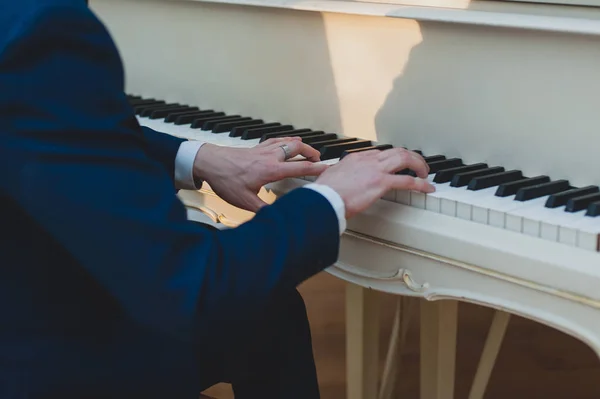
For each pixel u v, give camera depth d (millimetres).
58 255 1082
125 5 2090
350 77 1602
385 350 2545
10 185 979
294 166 1371
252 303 1056
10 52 956
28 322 1088
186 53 1960
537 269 1103
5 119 960
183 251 1037
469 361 2482
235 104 1861
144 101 2045
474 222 1190
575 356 2543
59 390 1104
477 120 1403
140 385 1154
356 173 1182
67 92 976
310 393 1422
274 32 1733
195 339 1060
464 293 1205
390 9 1479
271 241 1074
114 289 1021
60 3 982
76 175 967
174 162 1473
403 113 1520
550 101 1299
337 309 2889
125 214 980
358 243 1338
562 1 1288
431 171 1376
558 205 1181
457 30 1403
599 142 1247
